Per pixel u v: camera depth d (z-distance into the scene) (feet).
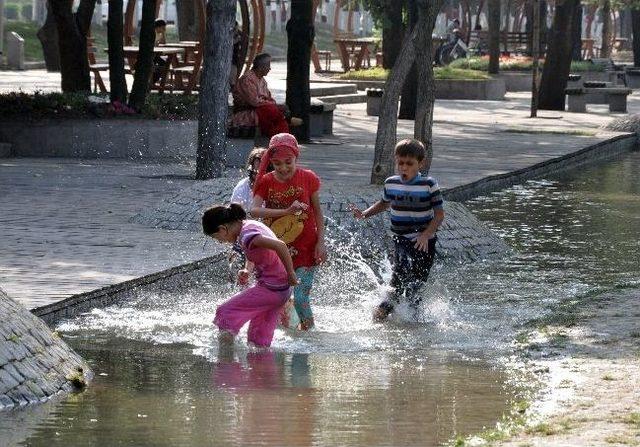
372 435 45.21
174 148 156.87
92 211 103.96
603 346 61.87
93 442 44.06
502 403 50.57
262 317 64.03
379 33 420.77
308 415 48.24
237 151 148.36
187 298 75.92
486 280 85.10
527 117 250.16
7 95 154.61
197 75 209.05
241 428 46.14
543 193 139.13
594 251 98.63
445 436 45.14
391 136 104.17
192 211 97.14
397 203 72.28
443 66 375.25
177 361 58.90
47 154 153.58
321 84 291.79
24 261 79.82
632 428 44.83
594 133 210.18
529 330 67.41
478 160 159.33
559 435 43.93
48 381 51.65
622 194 139.44
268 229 63.93
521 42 426.92
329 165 147.33
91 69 206.49
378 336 66.90
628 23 645.51
